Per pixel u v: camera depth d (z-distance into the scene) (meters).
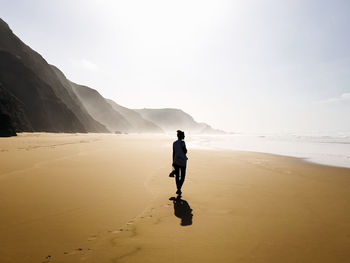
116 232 3.93
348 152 23.70
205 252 3.30
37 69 75.88
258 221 4.60
